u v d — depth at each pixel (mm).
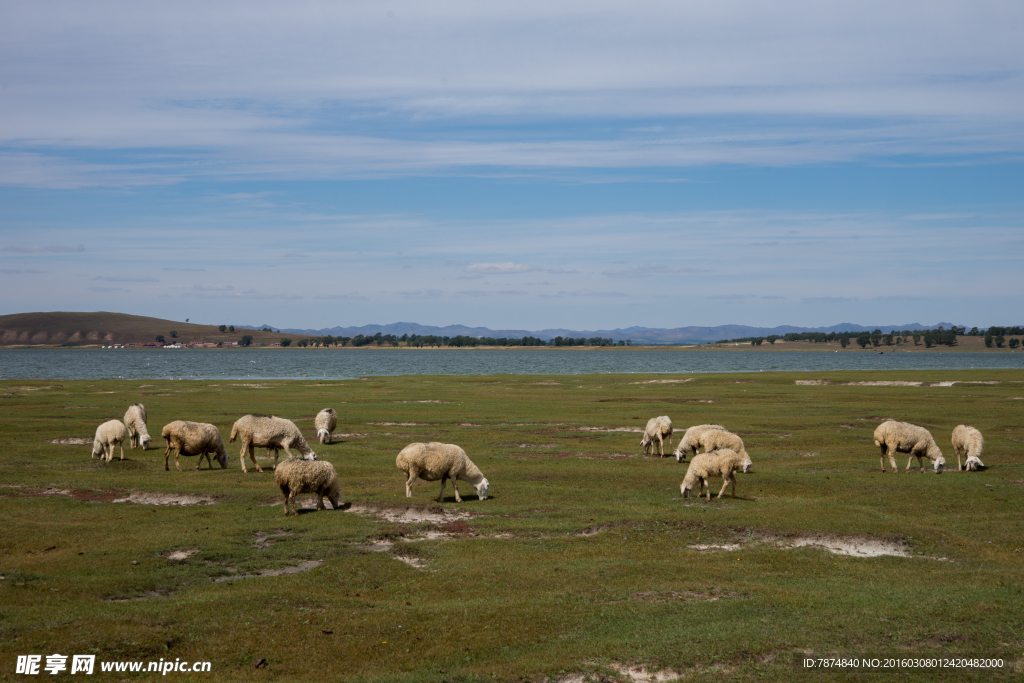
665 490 22438
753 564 14977
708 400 59906
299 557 15281
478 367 165875
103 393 66188
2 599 12273
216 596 12672
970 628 11336
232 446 33844
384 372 135125
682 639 11023
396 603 12719
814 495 21641
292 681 9727
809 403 56125
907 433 24797
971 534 17078
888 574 14391
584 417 46406
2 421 40750
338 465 27250
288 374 126062
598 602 12742
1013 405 52250
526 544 16500
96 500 20781
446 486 23359
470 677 9922
